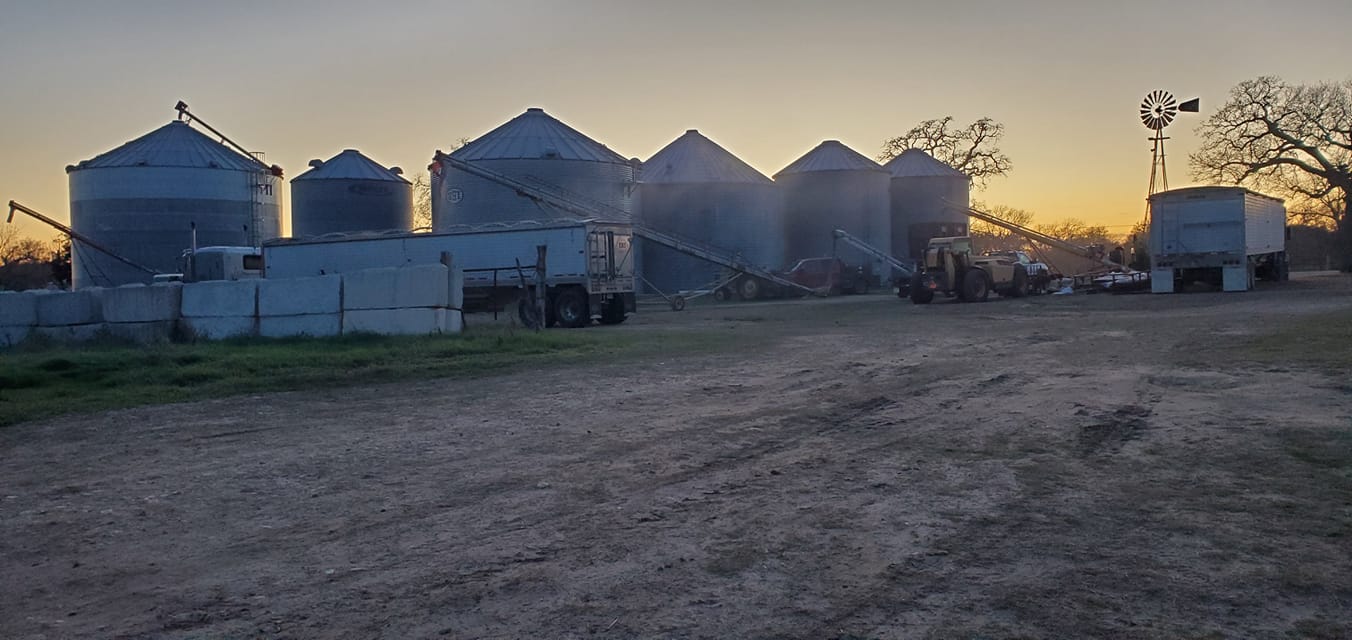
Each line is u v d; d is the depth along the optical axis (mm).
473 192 47562
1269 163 56562
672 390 13805
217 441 10656
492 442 10109
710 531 6594
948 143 87062
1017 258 43531
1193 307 29031
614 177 50125
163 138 53469
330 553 6320
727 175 56156
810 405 12047
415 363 17672
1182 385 12812
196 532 6934
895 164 69875
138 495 8141
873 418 10992
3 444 10859
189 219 52031
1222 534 6238
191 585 5758
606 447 9641
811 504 7242
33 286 69125
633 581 5609
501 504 7480
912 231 65500
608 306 31781
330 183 53500
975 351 18188
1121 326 23031
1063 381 13602
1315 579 5383
